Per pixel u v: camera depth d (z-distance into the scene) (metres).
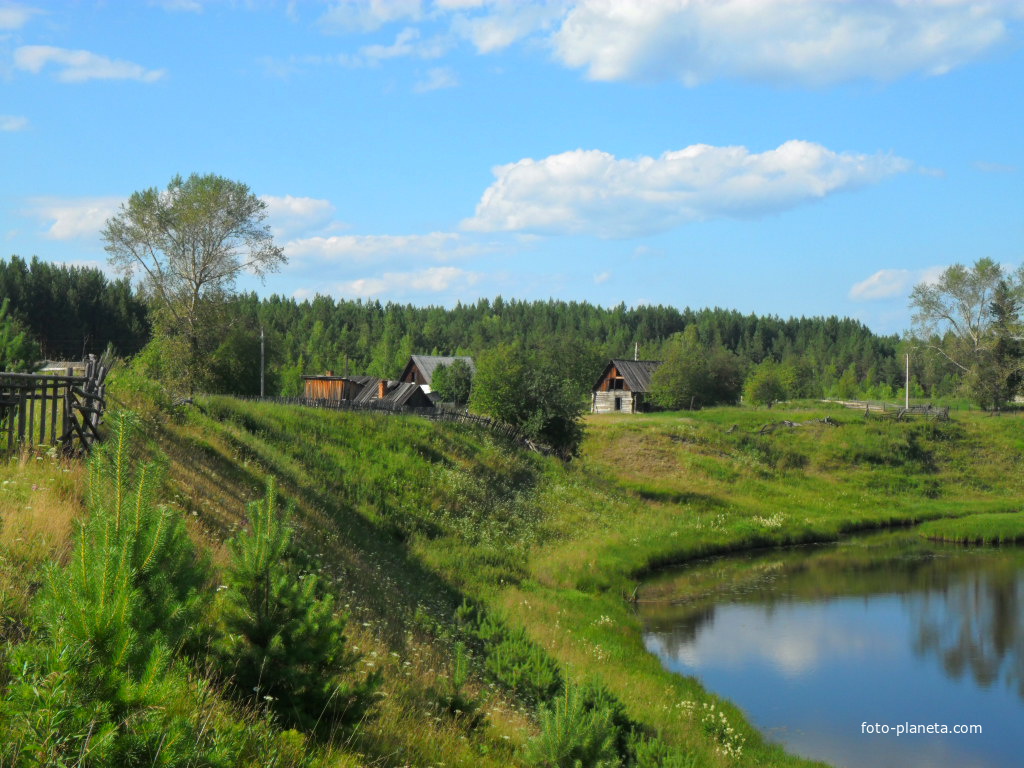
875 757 16.09
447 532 26.45
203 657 6.78
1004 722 17.95
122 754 3.69
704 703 16.98
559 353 99.44
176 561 5.35
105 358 15.58
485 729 9.88
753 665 21.36
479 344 145.25
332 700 6.93
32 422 13.38
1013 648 23.38
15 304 82.62
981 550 38.81
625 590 27.45
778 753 15.28
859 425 64.88
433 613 16.88
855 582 31.39
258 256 54.78
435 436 35.69
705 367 83.75
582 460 48.41
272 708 6.61
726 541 37.25
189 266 53.78
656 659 19.91
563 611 21.83
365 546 20.23
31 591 7.15
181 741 3.95
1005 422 68.62
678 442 56.88
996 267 80.06
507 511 31.55
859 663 21.80
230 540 7.21
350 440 30.59
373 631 12.77
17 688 3.70
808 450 59.91
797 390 116.69
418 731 8.38
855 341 190.38
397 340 155.50
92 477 5.14
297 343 152.25
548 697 13.03
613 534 34.22
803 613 26.70
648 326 199.88
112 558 4.53
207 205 52.28
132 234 51.75
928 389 130.00
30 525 8.92
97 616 4.20
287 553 11.36
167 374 51.19
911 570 33.81
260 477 20.31
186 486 15.38
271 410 30.45
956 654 22.73
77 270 98.06
